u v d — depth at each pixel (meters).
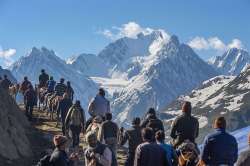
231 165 18.69
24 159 34.00
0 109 35.44
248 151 17.42
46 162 17.38
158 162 18.91
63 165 17.17
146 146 19.00
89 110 32.84
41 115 55.47
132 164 25.95
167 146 20.48
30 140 40.22
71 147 35.66
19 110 44.59
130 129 26.14
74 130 36.00
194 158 20.64
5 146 33.19
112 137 26.50
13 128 36.16
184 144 21.30
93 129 29.28
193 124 22.08
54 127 48.00
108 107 33.03
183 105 22.38
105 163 19.95
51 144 39.94
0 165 30.80
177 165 20.67
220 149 18.55
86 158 20.27
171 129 22.33
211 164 18.69
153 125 25.81
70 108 36.50
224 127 18.91
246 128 29.03
